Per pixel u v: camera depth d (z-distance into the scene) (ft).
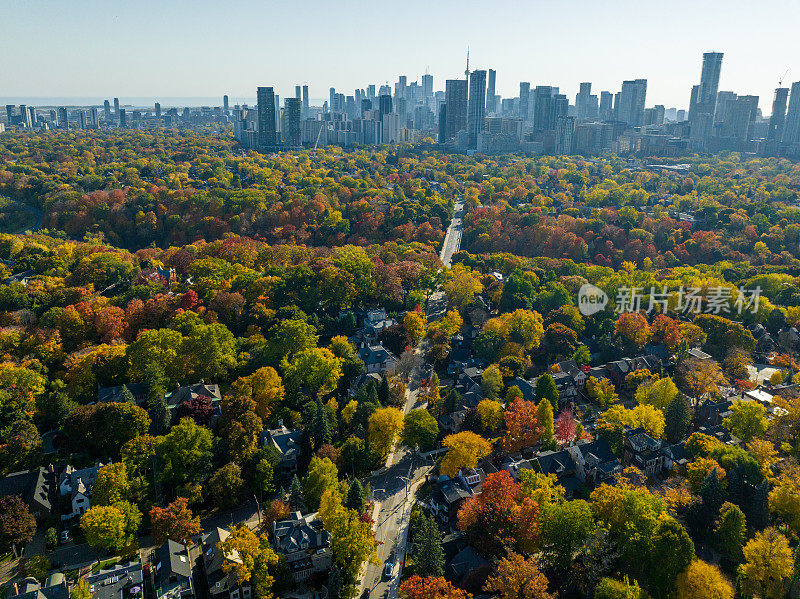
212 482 505.25
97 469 520.42
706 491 471.21
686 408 604.49
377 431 572.10
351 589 431.43
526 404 594.24
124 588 422.00
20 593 415.64
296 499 495.41
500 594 411.13
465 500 500.33
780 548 411.75
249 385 621.72
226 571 425.69
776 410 602.85
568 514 437.99
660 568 409.49
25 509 474.08
